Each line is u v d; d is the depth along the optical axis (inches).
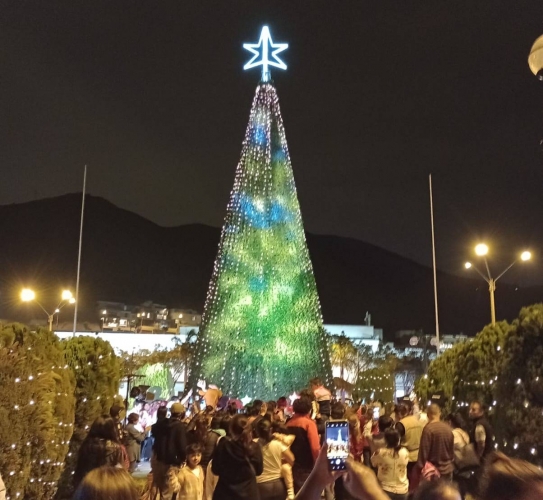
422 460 350.6
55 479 403.2
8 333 393.4
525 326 351.3
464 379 591.5
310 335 1364.4
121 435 408.8
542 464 326.0
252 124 1472.7
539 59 312.7
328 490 460.8
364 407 649.6
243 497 267.4
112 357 548.1
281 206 1421.0
